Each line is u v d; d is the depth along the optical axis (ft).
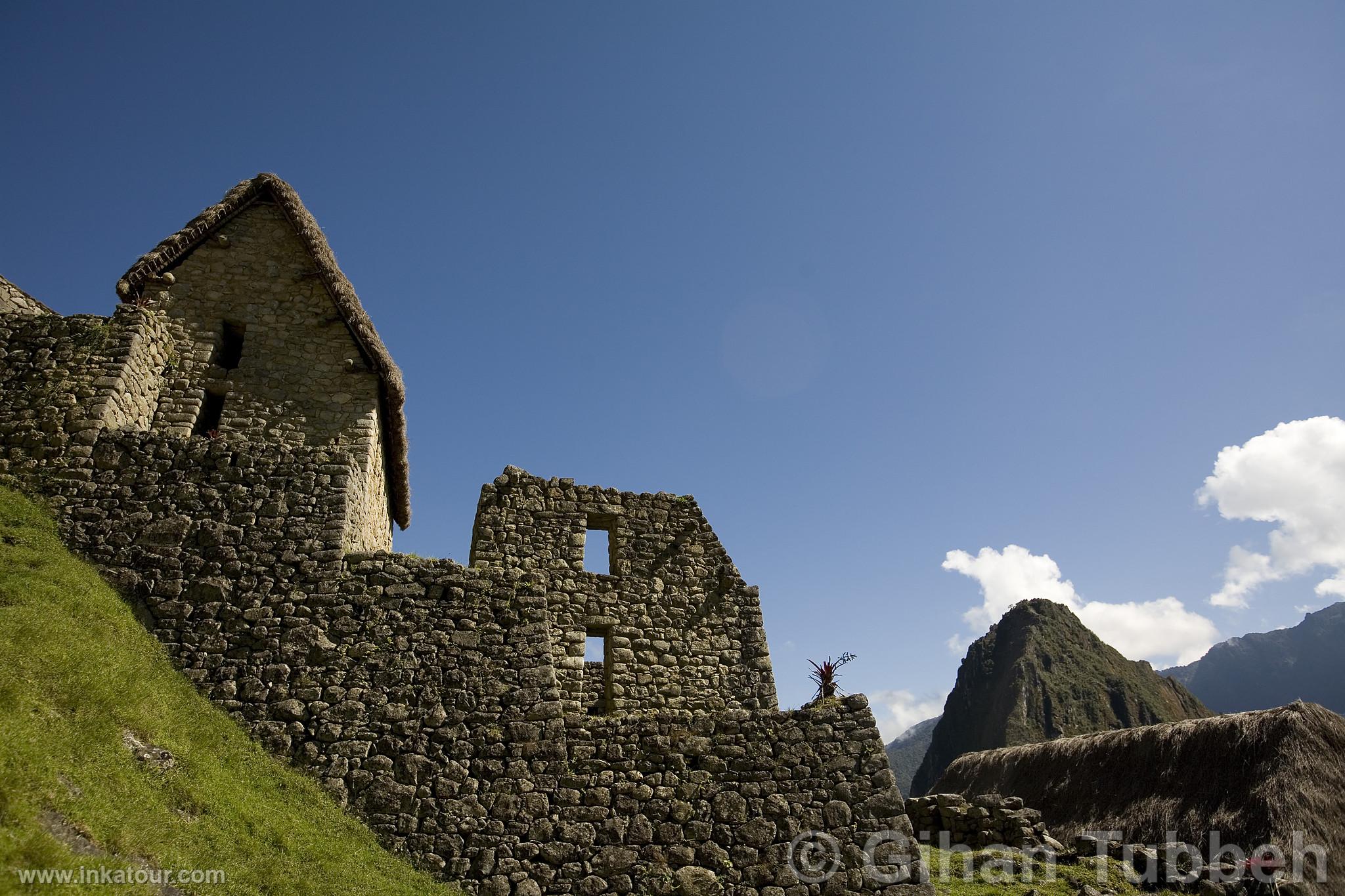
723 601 47.26
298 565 33.42
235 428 41.52
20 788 17.43
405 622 33.09
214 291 44.86
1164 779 44.80
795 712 34.55
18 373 36.11
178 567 32.40
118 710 23.24
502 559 44.37
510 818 30.09
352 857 26.25
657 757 32.53
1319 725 40.45
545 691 32.91
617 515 47.88
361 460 42.06
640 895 29.58
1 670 21.06
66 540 32.04
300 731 30.07
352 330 44.91
